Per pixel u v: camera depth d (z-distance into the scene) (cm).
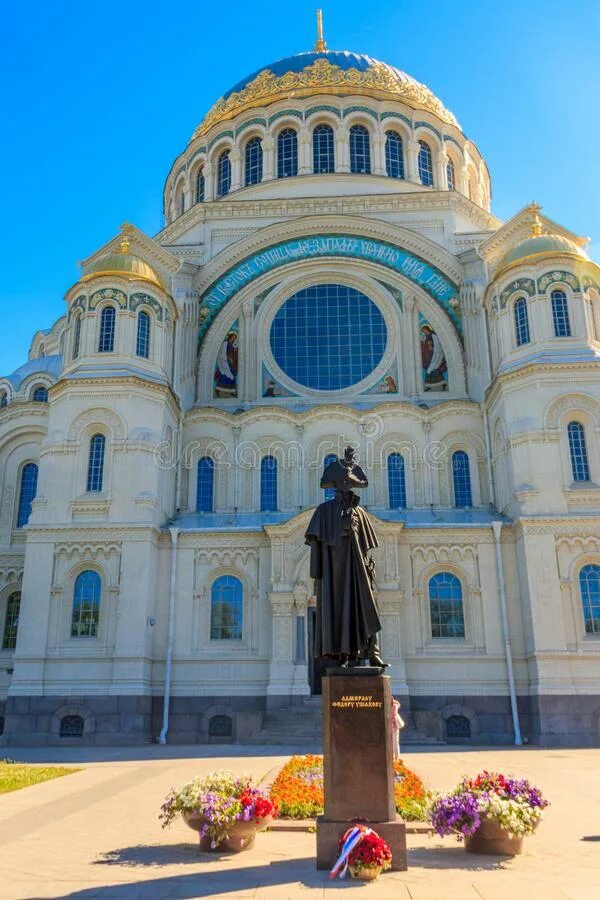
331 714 1181
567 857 1211
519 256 4156
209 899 977
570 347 3941
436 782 2009
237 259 4953
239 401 4700
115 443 3925
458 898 973
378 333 4803
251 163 5612
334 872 1070
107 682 3609
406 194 5059
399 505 4294
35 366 5238
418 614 3772
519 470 3809
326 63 5656
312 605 3784
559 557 3628
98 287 4228
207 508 4356
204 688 3725
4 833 1414
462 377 4638
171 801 1304
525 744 3509
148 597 3738
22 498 4712
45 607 3709
